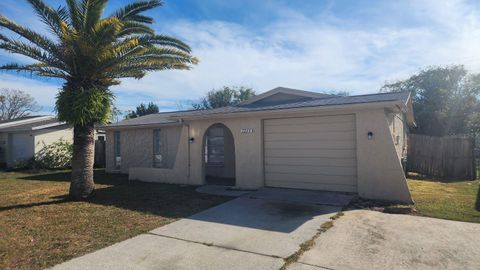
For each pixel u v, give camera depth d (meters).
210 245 5.13
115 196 9.50
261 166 10.22
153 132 16.12
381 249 4.80
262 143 10.29
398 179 8.00
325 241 5.18
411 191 9.67
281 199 8.44
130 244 5.25
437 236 5.35
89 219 6.86
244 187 10.48
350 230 5.73
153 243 5.29
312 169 9.51
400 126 13.06
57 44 8.64
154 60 9.41
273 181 10.19
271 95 13.03
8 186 12.22
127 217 7.00
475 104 24.92
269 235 5.56
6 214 7.39
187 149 11.90
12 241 5.46
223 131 14.10
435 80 27.89
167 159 15.59
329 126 9.23
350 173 8.89
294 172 9.81
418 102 28.12
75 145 9.12
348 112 8.82
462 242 5.04
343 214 6.86
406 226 5.93
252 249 4.91
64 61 8.75
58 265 4.45
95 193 9.91
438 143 13.96
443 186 10.84
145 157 16.38
